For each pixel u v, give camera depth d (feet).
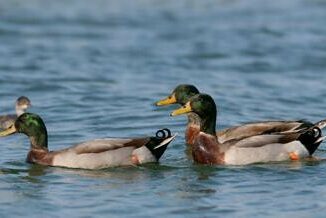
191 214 44.83
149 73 92.53
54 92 82.12
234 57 101.50
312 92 82.64
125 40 110.11
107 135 63.72
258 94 81.35
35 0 129.80
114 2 131.34
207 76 91.25
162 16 124.16
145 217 44.42
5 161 55.57
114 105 75.51
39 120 55.16
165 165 54.13
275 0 136.87
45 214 45.14
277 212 45.03
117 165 53.26
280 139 54.29
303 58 100.58
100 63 97.50
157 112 72.13
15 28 115.34
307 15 125.59
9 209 45.98
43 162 54.19
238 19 122.62
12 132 55.42
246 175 51.65
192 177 51.49
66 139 62.39
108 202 46.80
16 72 91.30
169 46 106.93
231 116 71.10
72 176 51.78
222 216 44.50
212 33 113.91
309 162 54.13
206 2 133.08
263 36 112.27
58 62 97.30
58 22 118.93
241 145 53.93
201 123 55.16
